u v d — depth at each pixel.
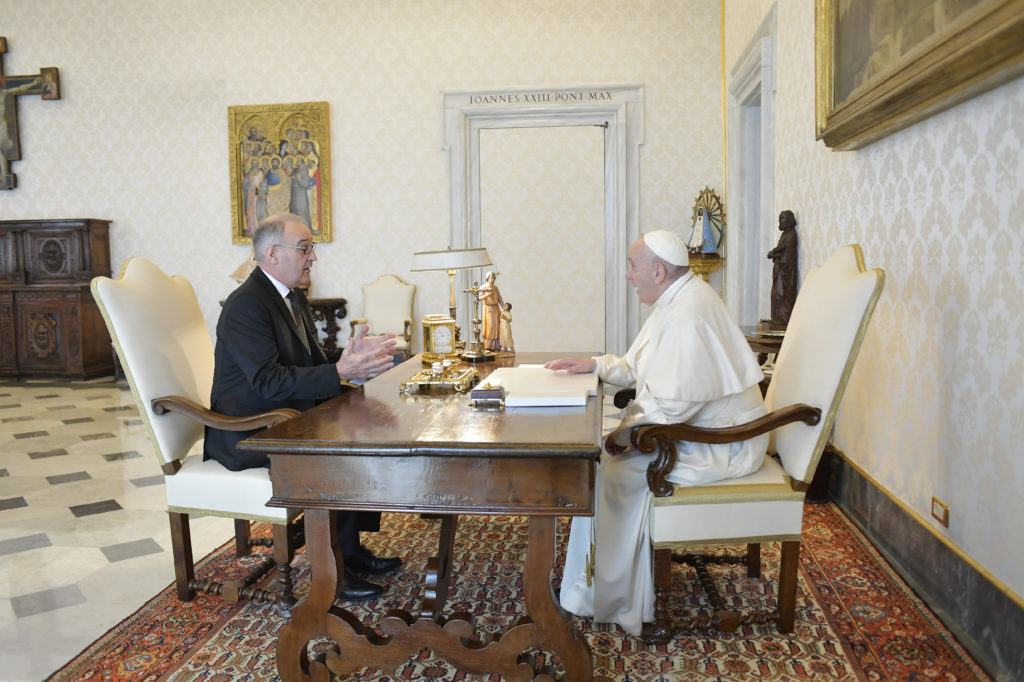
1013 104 2.30
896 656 2.50
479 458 2.02
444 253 3.67
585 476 2.00
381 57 8.45
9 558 3.55
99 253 8.91
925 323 2.98
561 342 8.52
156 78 8.81
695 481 2.59
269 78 8.63
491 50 8.30
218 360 3.10
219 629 2.79
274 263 3.20
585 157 8.31
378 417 2.36
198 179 8.85
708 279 8.09
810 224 4.58
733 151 7.45
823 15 3.82
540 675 2.21
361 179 8.59
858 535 3.62
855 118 3.29
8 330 8.92
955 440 2.71
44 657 2.61
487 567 3.34
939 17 2.50
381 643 2.27
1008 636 2.30
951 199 2.74
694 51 8.05
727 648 2.59
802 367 2.69
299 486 2.10
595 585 2.68
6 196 9.21
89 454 5.53
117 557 3.54
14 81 8.91
